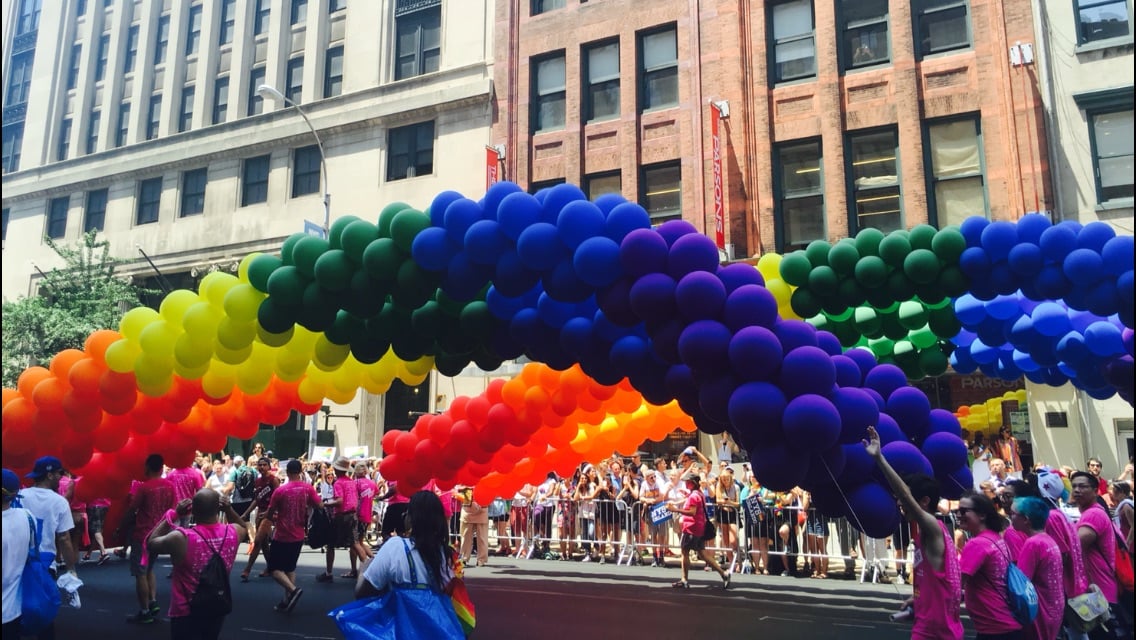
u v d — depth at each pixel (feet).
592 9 62.69
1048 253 19.17
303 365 24.95
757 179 54.24
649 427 32.86
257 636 23.66
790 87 54.60
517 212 19.24
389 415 67.67
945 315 24.22
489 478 34.40
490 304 21.11
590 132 61.46
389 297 22.40
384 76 73.46
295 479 28.76
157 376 23.34
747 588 31.86
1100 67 46.32
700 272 17.34
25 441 25.20
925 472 18.20
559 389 26.86
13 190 93.56
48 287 75.46
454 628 13.39
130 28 92.68
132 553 26.14
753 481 37.73
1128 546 18.39
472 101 67.41
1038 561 14.90
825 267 22.43
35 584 16.46
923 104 50.75
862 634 23.43
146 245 82.74
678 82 58.70
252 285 22.11
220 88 84.12
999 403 45.68
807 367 16.12
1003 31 48.78
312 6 78.74
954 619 13.89
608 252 18.16
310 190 75.41
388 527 14.89
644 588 31.89
